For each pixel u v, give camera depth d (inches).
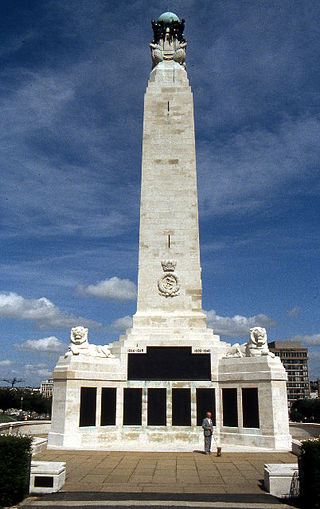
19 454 674.8
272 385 1242.6
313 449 647.8
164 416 1322.6
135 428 1312.7
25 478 682.8
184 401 1332.4
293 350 7165.4
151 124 1678.2
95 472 864.3
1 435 703.7
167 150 1648.6
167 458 1022.4
